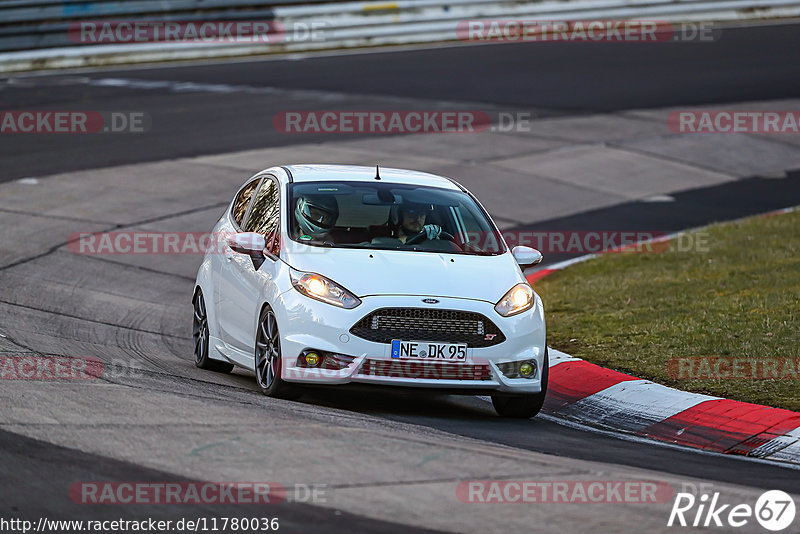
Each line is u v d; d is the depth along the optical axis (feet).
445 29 391.04
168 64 350.02
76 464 65.05
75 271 155.94
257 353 96.27
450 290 91.91
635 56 366.43
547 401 104.78
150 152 239.30
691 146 269.44
